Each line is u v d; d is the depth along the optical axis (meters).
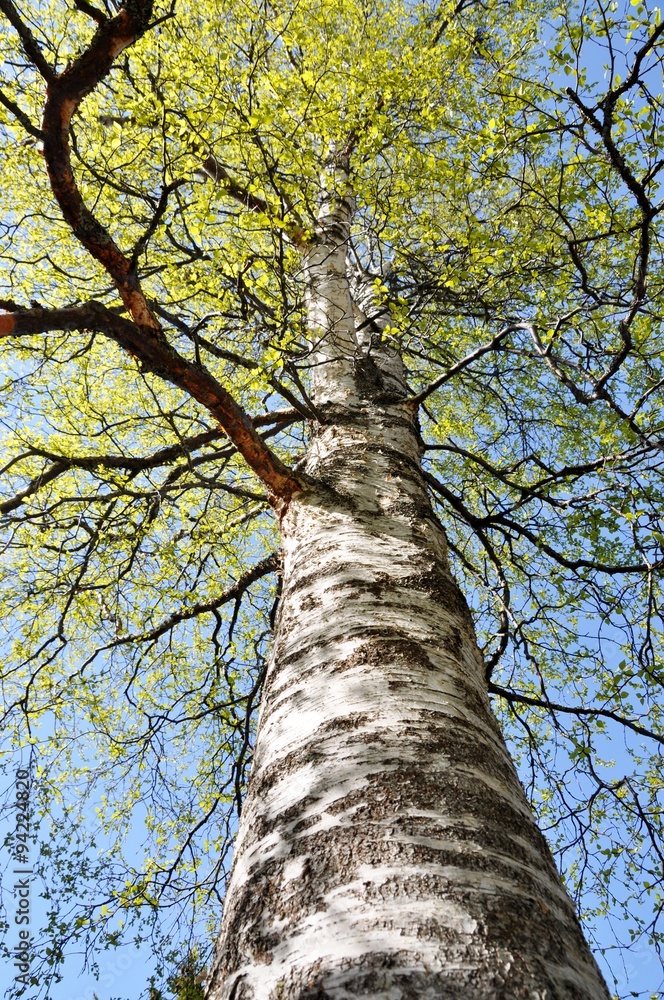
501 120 3.67
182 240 4.92
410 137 4.95
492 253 3.94
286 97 3.88
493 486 6.45
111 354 5.88
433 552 2.79
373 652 2.08
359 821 1.49
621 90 2.87
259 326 3.64
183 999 4.32
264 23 4.37
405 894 1.29
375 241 5.09
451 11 6.26
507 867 1.41
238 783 5.51
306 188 3.70
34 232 5.17
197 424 6.13
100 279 5.10
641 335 4.20
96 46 2.41
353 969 1.16
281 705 2.03
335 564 2.62
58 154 2.53
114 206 4.04
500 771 1.78
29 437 5.23
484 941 1.20
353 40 5.68
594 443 5.78
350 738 1.75
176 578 5.76
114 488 5.51
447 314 5.31
